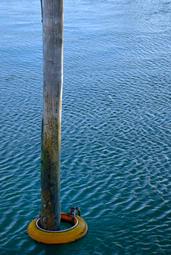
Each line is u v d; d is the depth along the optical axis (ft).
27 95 135.74
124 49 195.83
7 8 315.17
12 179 83.66
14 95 135.64
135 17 277.23
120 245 63.77
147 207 74.23
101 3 338.95
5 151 96.07
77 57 182.19
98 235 65.57
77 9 309.63
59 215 63.36
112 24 253.85
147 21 263.49
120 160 91.91
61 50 55.42
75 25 250.37
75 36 221.46
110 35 224.12
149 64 171.63
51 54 55.11
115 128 109.09
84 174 85.71
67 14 288.10
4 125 111.34
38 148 97.76
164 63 172.96
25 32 230.27
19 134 105.60
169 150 96.78
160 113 119.44
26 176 84.89
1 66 169.37
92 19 270.05
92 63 173.27
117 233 66.49
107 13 292.40
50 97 57.00
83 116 117.08
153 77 154.40
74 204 74.90
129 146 98.63
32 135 105.09
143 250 62.85
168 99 131.23
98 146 98.53
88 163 90.33
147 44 205.16
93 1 349.61
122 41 211.20
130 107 124.26
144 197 77.51
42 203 62.44
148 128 109.09
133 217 71.15
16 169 87.76
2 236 65.41
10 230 66.95
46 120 58.23
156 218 70.95
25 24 252.62
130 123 112.37
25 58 180.75
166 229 68.03
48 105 57.47
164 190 80.07
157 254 62.08
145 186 81.51
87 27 244.83
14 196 77.41
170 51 192.34
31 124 112.06
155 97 133.18
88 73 159.43
